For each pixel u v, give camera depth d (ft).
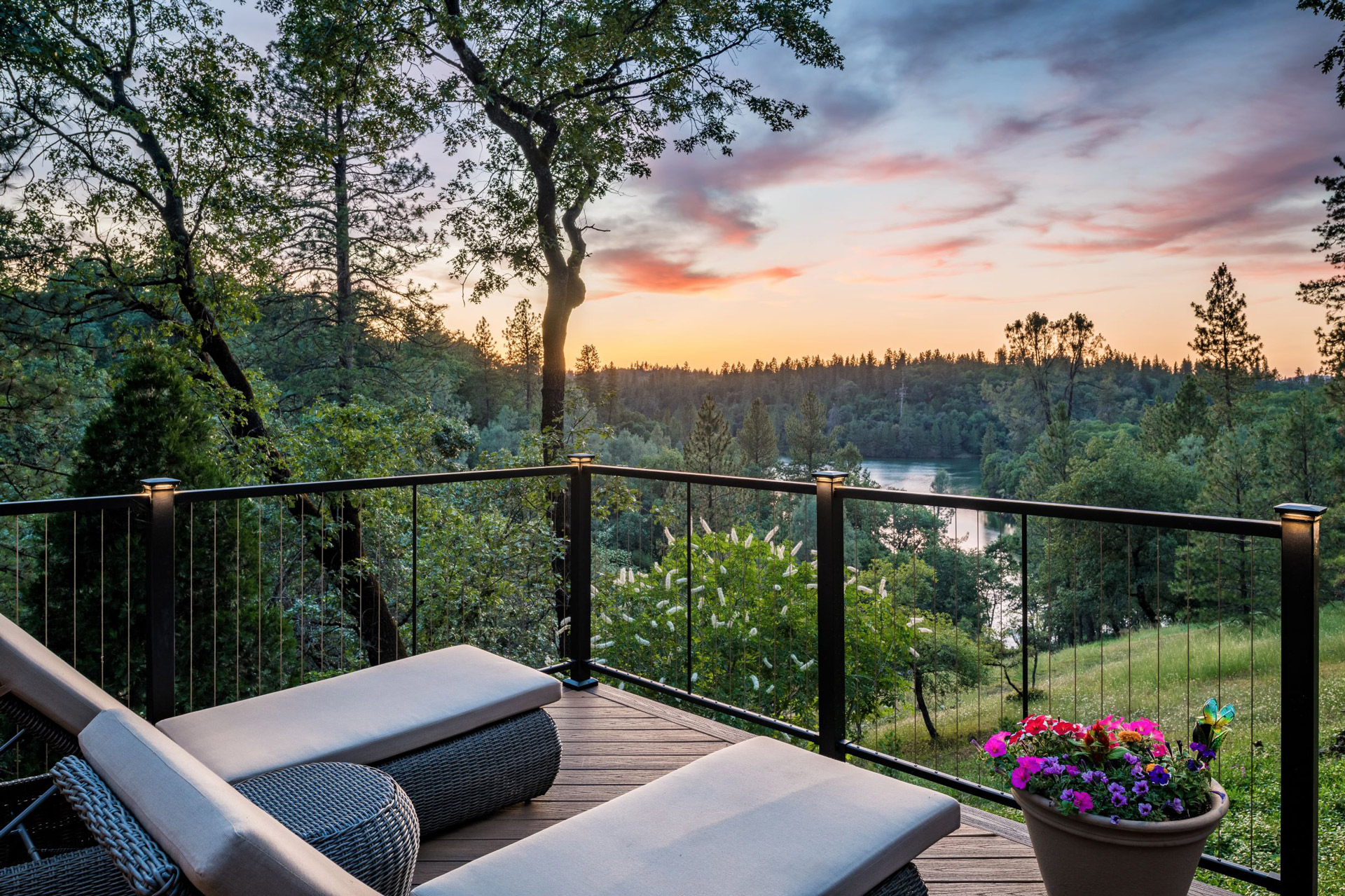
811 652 20.16
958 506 8.15
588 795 8.96
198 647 25.95
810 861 5.14
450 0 35.70
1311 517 6.21
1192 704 32.78
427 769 7.66
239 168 33.01
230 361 34.09
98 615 25.09
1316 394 87.66
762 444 147.13
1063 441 119.55
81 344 38.63
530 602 32.09
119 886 5.47
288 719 7.56
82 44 31.14
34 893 5.37
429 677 8.76
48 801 7.31
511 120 37.70
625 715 11.32
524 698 8.46
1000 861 7.58
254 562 27.86
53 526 25.22
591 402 50.62
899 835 5.48
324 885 2.90
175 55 32.53
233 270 33.81
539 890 4.85
